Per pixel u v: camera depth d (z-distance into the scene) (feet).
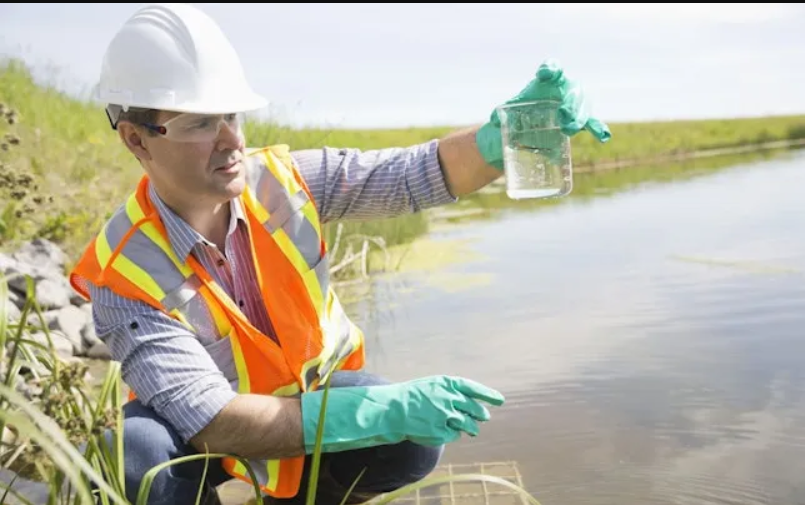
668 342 13.33
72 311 14.85
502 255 22.63
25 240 17.84
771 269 17.38
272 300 7.49
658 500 8.40
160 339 6.96
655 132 72.23
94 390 11.89
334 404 6.91
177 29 7.09
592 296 16.83
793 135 69.46
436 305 17.40
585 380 12.00
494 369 12.87
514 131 7.23
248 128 22.15
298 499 7.92
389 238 25.35
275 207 7.68
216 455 6.49
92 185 22.89
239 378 7.41
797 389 10.96
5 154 21.02
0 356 6.18
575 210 30.96
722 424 10.12
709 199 29.43
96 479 4.98
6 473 9.09
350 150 8.42
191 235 7.22
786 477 8.69
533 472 9.27
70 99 32.73
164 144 6.87
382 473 7.71
